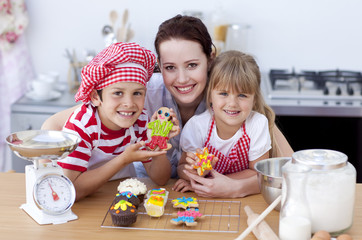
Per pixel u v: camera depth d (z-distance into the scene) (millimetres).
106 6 3158
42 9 3176
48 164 1388
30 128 2746
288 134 2689
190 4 3125
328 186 1225
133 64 1436
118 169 1481
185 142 1703
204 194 1508
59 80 3260
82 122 1491
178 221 1306
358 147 2658
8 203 1456
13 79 3137
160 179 1609
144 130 1597
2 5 2967
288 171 1217
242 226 1321
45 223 1324
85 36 3209
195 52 1656
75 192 1412
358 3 3082
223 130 1692
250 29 3057
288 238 1198
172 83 1698
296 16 3117
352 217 1280
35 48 3229
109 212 1351
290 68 3195
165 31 1665
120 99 1438
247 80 1577
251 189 1525
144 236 1265
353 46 3141
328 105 2537
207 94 1695
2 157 3207
